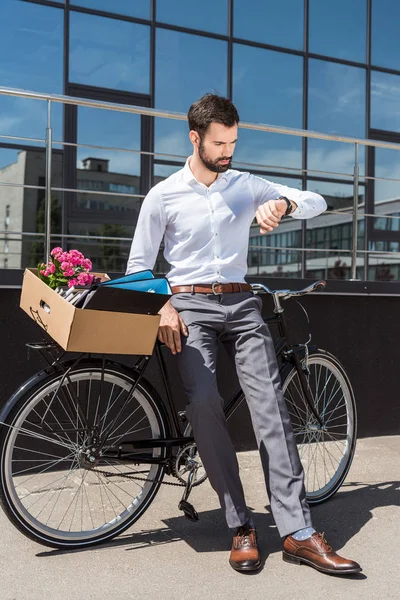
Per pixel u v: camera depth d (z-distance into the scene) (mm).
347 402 2963
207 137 2252
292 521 2229
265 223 2330
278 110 6980
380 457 3469
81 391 2709
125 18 6414
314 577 2145
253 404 2332
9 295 2961
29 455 2969
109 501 2670
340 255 7062
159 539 2420
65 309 2080
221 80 6773
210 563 2232
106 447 2346
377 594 2041
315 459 3127
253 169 6781
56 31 6199
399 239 7445
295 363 2795
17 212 6195
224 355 3381
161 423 2457
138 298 2123
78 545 2324
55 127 6207
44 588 2037
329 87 7211
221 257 2430
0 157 6090
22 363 2988
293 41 7035
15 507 2227
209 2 6711
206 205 2398
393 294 3807
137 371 2459
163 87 6578
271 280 3504
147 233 2410
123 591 2031
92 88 6336
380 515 2693
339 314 3697
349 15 7273
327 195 7125
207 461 2252
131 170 6488
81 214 6348
